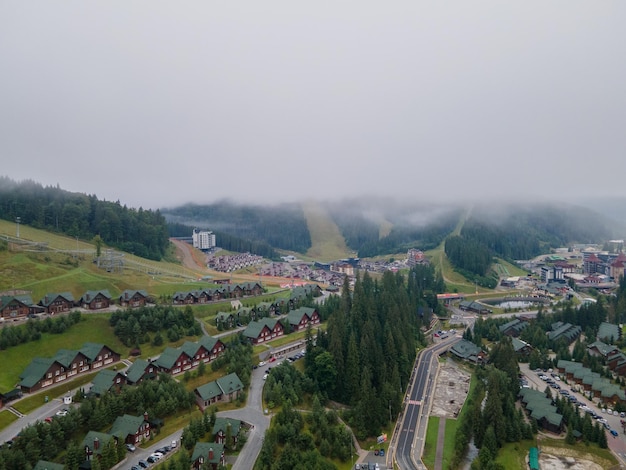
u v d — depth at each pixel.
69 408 142.75
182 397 153.12
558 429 165.12
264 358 199.75
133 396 146.38
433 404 190.38
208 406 157.00
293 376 177.12
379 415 166.12
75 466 119.38
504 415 164.00
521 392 190.62
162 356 180.50
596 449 155.25
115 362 183.25
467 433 163.00
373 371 191.50
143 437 136.75
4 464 111.62
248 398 165.25
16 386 155.75
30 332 180.50
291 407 156.88
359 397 178.12
